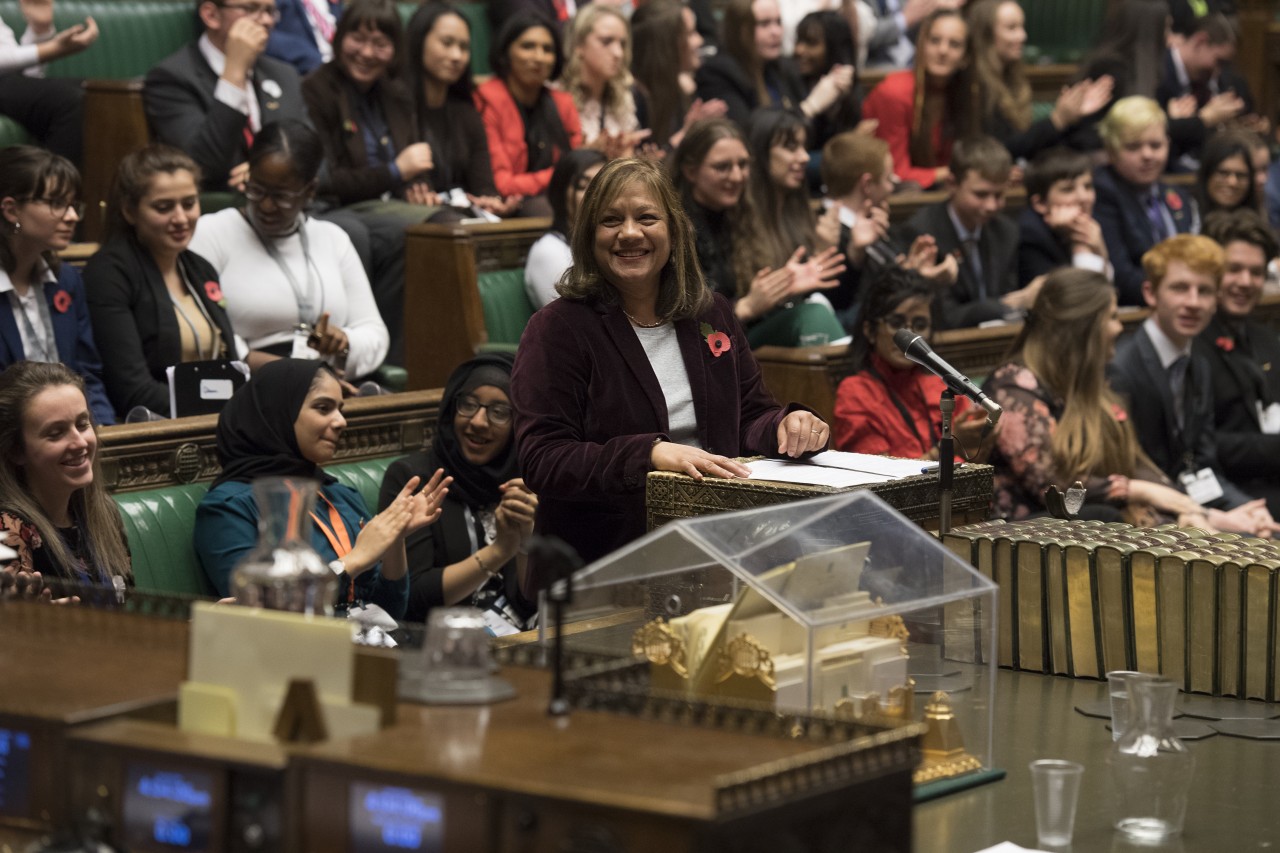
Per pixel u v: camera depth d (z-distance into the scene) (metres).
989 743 4.91
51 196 8.77
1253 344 12.24
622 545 6.04
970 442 8.70
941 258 13.08
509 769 3.14
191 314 9.64
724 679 4.40
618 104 13.91
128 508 7.51
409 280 10.94
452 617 3.67
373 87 12.17
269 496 3.71
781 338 11.11
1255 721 5.59
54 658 3.92
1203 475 11.11
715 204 11.20
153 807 3.33
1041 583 6.12
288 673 3.45
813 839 3.12
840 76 15.57
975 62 16.11
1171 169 17.94
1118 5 17.91
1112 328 9.44
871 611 4.53
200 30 13.52
